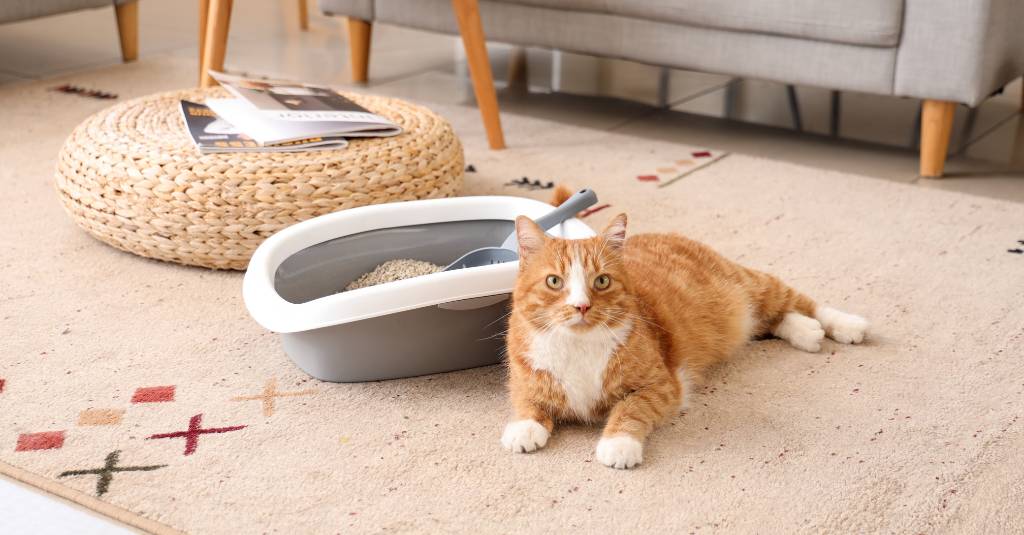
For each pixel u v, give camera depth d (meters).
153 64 3.25
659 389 1.24
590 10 2.65
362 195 1.75
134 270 1.77
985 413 1.31
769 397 1.36
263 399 1.35
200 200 1.68
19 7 2.86
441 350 1.40
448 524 1.09
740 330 1.46
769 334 1.54
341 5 3.04
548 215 1.48
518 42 2.83
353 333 1.34
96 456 1.22
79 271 1.75
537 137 2.61
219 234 1.70
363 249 1.60
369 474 1.18
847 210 2.08
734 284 1.46
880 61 2.27
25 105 2.74
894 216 2.04
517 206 1.64
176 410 1.32
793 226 1.99
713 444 1.24
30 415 1.31
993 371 1.42
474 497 1.14
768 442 1.25
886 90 2.29
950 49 2.16
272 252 1.46
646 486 1.15
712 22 2.46
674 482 1.16
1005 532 1.07
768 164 2.39
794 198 2.15
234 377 1.41
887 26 2.21
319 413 1.32
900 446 1.24
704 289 1.41
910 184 2.26
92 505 1.12
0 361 1.44
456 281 1.33
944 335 1.53
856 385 1.38
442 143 1.94
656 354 1.24
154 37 3.66
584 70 3.39
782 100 3.04
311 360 1.38
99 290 1.68
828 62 2.34
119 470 1.19
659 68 3.43
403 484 1.16
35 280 1.71
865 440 1.25
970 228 1.97
